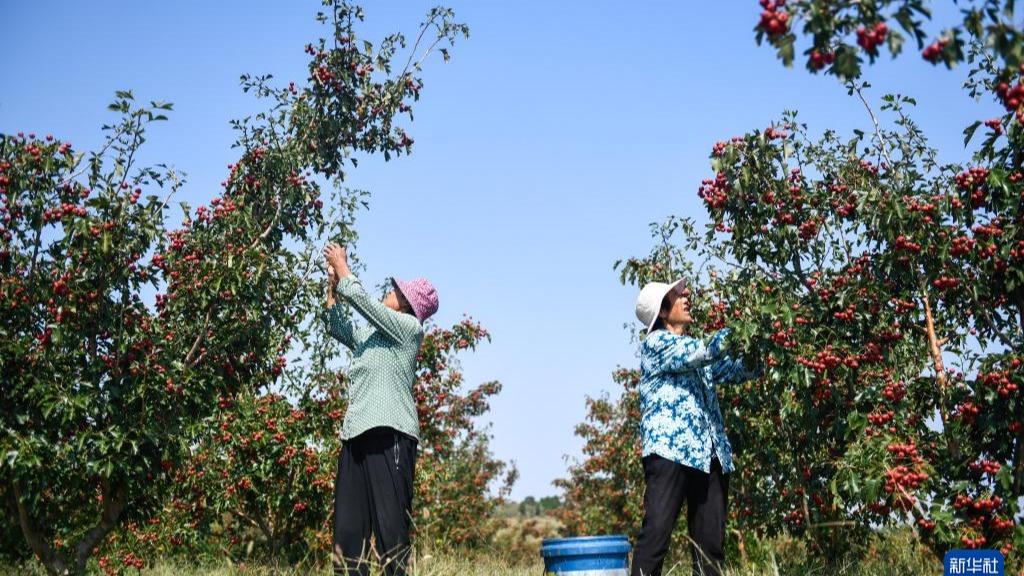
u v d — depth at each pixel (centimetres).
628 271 877
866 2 310
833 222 612
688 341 526
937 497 512
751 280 589
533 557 1222
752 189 596
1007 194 522
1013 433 524
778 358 541
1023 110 506
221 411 753
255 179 772
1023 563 496
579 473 1767
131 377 644
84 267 643
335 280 543
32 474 596
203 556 1166
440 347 1306
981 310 557
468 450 1878
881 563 731
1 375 602
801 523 766
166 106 652
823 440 650
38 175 638
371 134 827
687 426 523
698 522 533
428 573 548
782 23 313
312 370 1112
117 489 666
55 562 657
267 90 797
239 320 714
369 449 500
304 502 1128
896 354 584
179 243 714
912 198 565
